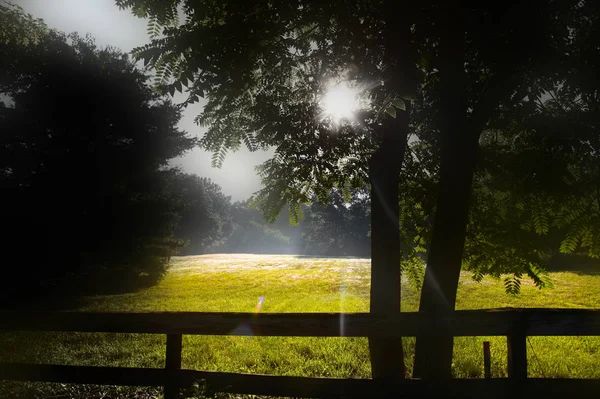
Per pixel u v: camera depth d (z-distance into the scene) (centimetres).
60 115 2467
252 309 1535
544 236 538
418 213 631
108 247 2639
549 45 454
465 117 488
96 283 2406
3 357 723
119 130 2652
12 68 2409
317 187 511
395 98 322
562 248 494
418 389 321
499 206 577
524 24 444
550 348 810
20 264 2384
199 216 7462
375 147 493
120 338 912
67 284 2336
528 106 480
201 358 737
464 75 484
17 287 2245
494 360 719
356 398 326
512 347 315
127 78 2681
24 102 2450
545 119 466
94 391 505
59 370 373
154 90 385
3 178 2489
